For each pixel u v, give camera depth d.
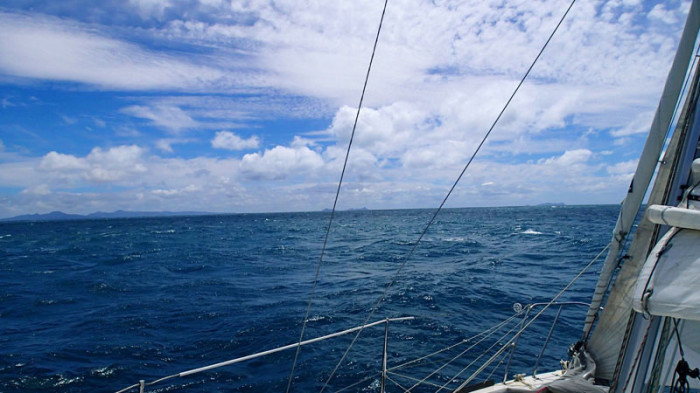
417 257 31.02
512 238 43.16
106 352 11.66
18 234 77.44
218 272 26.52
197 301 18.05
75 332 13.81
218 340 12.50
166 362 10.92
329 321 14.00
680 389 2.59
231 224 103.88
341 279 22.77
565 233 46.12
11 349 12.11
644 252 3.55
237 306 16.83
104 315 15.99
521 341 11.13
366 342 11.65
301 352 11.14
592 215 92.62
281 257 33.88
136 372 10.30
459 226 68.81
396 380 9.19
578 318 13.16
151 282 23.25
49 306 18.02
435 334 12.07
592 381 4.13
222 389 9.22
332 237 55.09
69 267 30.61
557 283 19.34
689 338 2.87
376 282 21.14
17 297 19.89
